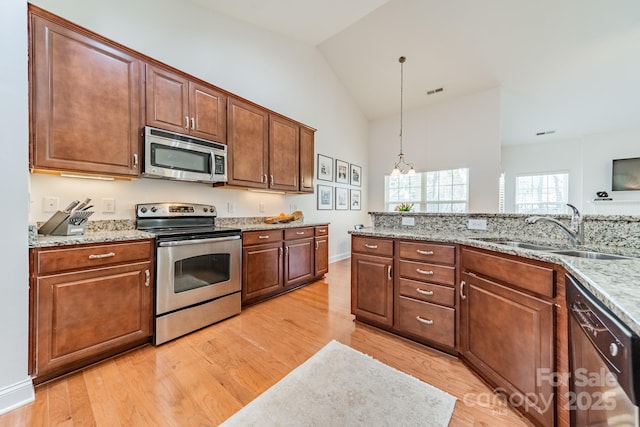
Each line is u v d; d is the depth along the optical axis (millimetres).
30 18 1504
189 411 1275
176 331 1974
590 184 5844
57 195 1882
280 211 3699
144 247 1820
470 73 4273
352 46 4230
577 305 883
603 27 3031
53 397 1354
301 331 2127
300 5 2998
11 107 1297
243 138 2771
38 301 1394
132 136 1951
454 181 5051
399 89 4969
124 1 2227
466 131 4816
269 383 1485
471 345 1608
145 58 2023
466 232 2100
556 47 3424
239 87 3152
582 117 5098
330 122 4785
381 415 1251
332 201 4871
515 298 1289
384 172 5883
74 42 1676
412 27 3711
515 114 5086
